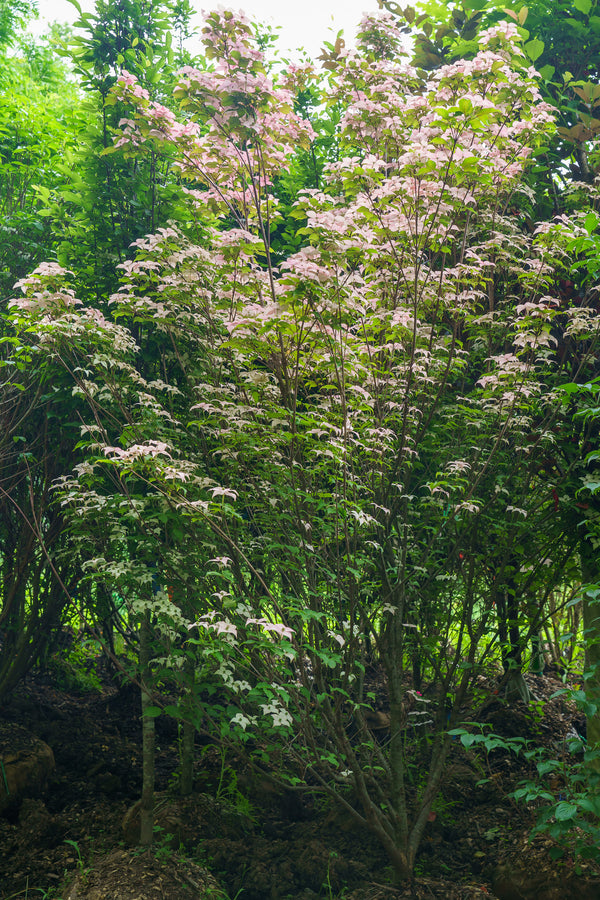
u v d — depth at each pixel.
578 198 4.34
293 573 3.67
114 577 3.18
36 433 4.83
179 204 4.50
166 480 3.07
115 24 4.74
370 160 3.59
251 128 3.42
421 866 3.74
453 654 4.67
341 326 3.22
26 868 3.62
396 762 3.74
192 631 3.82
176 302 3.58
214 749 4.72
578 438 4.04
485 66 3.74
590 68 5.02
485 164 3.60
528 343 3.62
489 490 3.99
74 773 4.52
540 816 3.05
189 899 3.27
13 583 4.83
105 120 4.52
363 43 4.34
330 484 4.11
